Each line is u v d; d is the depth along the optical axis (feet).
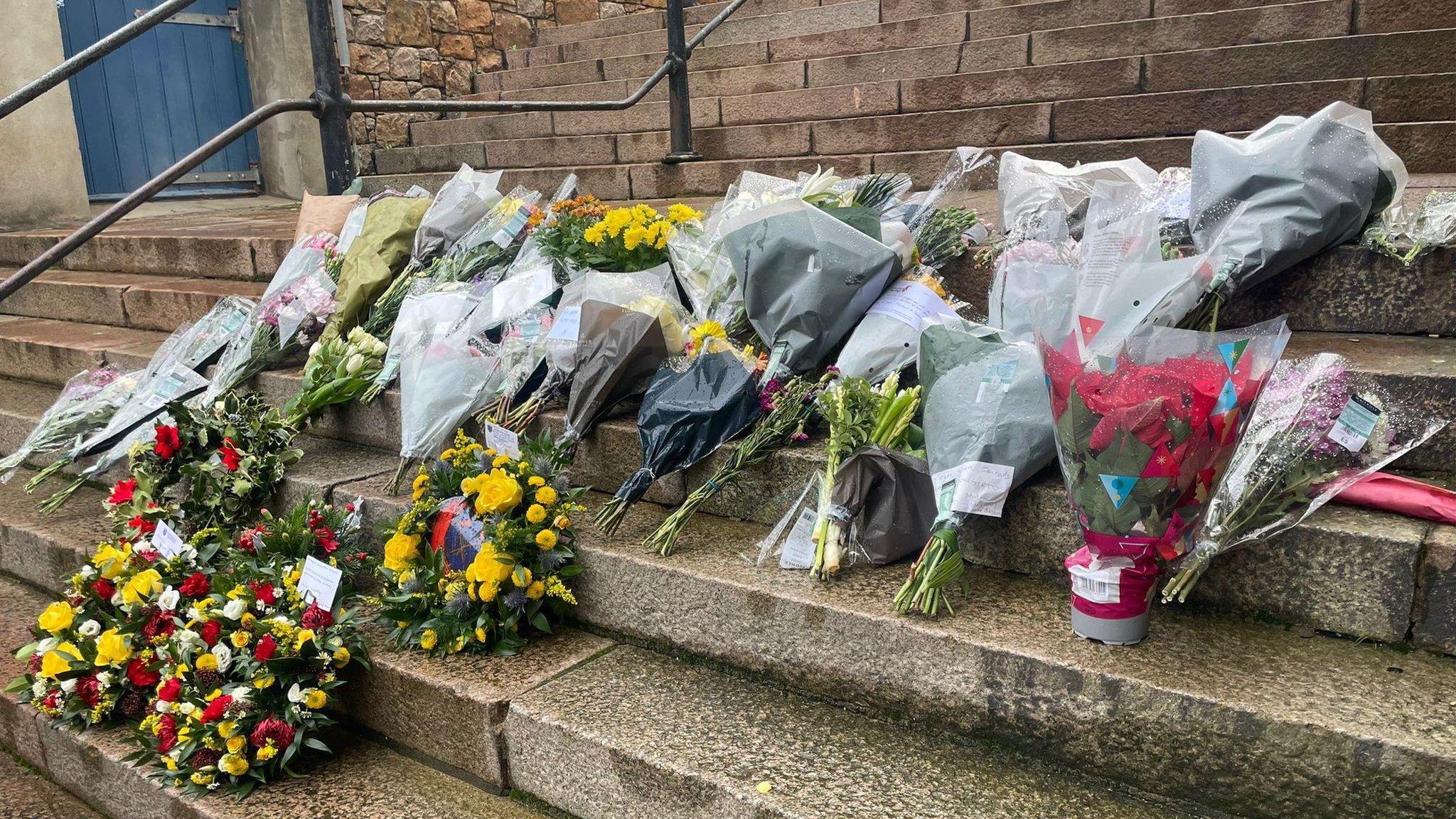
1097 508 6.22
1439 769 5.25
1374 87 13.78
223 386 11.98
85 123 24.81
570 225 11.89
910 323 9.02
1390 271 8.38
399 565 8.73
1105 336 6.27
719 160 18.95
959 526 7.09
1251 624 6.79
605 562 8.40
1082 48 17.46
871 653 7.07
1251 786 5.82
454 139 25.66
